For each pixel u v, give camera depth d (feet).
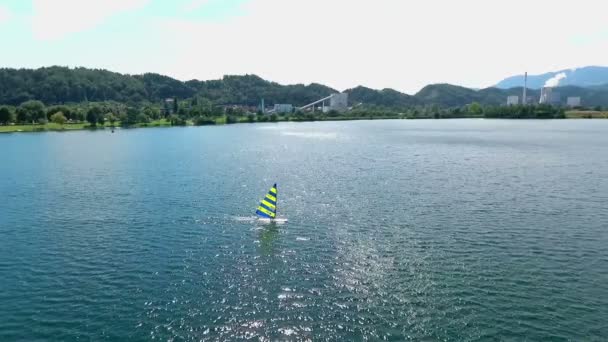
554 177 344.90
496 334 119.75
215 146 627.46
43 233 205.16
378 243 188.03
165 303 136.26
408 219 224.74
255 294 141.59
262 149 582.76
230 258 171.63
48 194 289.94
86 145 638.12
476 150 547.90
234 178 347.97
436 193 286.05
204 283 149.69
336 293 142.10
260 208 228.43
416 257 172.24
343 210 242.78
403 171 379.55
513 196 276.21
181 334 120.06
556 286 147.02
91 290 145.48
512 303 135.64
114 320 127.03
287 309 132.26
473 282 149.89
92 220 226.38
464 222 219.00
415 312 130.52
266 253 176.86
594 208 245.24
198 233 202.69
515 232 202.59
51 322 126.41
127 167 412.16
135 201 267.39
